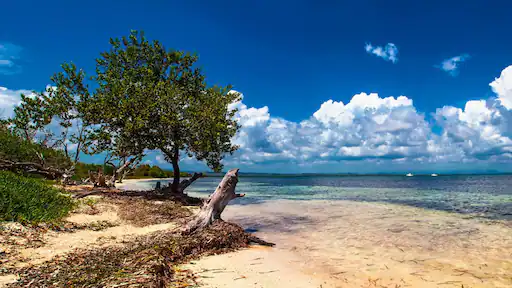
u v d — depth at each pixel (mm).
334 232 10125
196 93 23609
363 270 6098
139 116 17500
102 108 18266
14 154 22312
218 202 9203
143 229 9719
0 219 7266
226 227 8727
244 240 8484
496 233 9664
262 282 5250
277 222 12242
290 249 7941
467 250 7656
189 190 34562
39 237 6941
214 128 19031
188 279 5223
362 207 16844
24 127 23844
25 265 5109
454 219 12484
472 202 19203
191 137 19172
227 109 20906
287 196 25406
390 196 24469
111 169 40125
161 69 23516
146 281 4352
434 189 35031
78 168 34500
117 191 19188
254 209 16438
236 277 5484
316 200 21422
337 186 45156
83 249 6488
